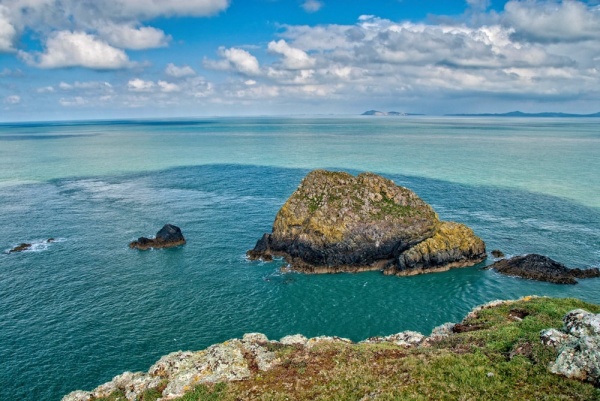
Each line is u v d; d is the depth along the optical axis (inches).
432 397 880.9
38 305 2139.5
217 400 954.7
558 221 3437.5
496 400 845.2
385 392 912.3
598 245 2906.0
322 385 975.0
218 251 2940.5
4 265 2664.9
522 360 986.7
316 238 2677.2
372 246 2689.5
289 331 1941.4
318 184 3002.0
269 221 3587.6
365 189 2962.6
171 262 2738.7
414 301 2239.2
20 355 1718.8
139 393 1066.7
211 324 1983.3
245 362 1126.4
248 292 2333.9
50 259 2773.1
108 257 2817.4
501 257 2763.3
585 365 888.9
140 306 2142.0
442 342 1210.0
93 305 2144.4
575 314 1031.6
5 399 1476.4
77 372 1620.3
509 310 1462.8
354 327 1982.0
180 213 3850.9
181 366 1154.7
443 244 2642.7
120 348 1777.8
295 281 2498.8
